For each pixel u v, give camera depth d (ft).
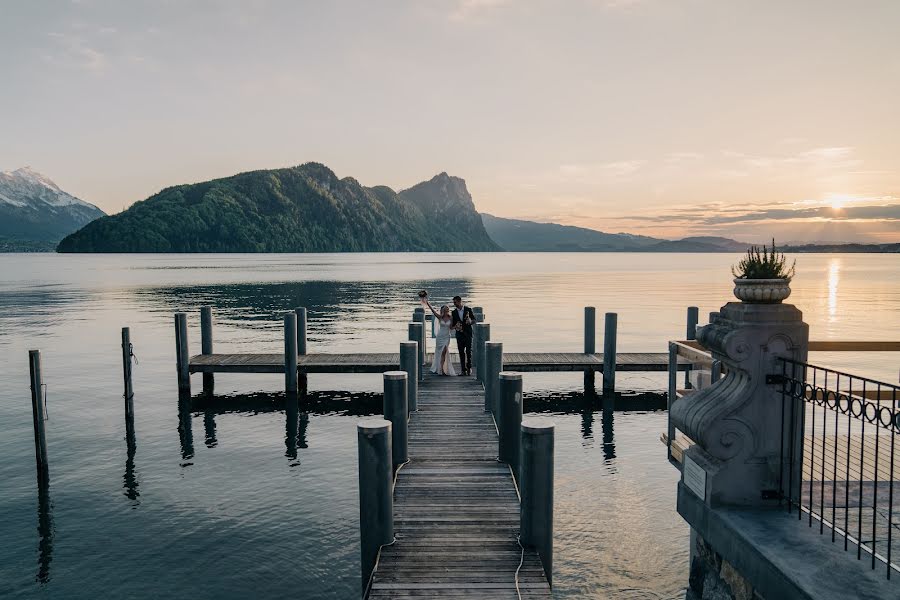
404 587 19.80
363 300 172.76
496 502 26.12
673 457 21.53
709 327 18.21
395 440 30.48
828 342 20.67
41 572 28.96
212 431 52.44
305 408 61.00
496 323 121.19
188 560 30.09
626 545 31.63
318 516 35.01
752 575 14.74
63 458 44.70
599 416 57.82
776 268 16.89
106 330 110.73
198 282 259.19
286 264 525.75
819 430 38.60
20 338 101.14
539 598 19.20
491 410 40.40
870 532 15.44
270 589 27.66
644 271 412.57
